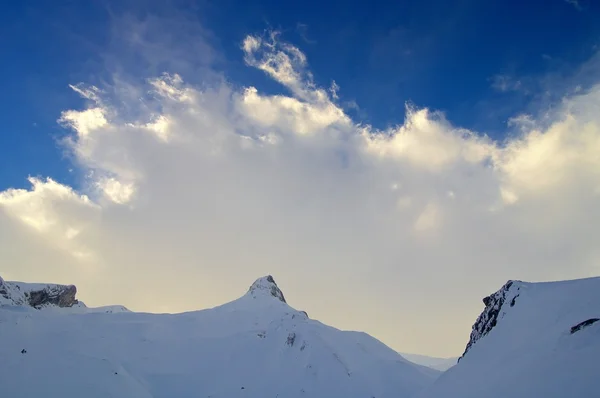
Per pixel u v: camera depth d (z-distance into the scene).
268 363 135.88
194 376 128.00
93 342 124.56
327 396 123.12
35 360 96.06
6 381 85.31
